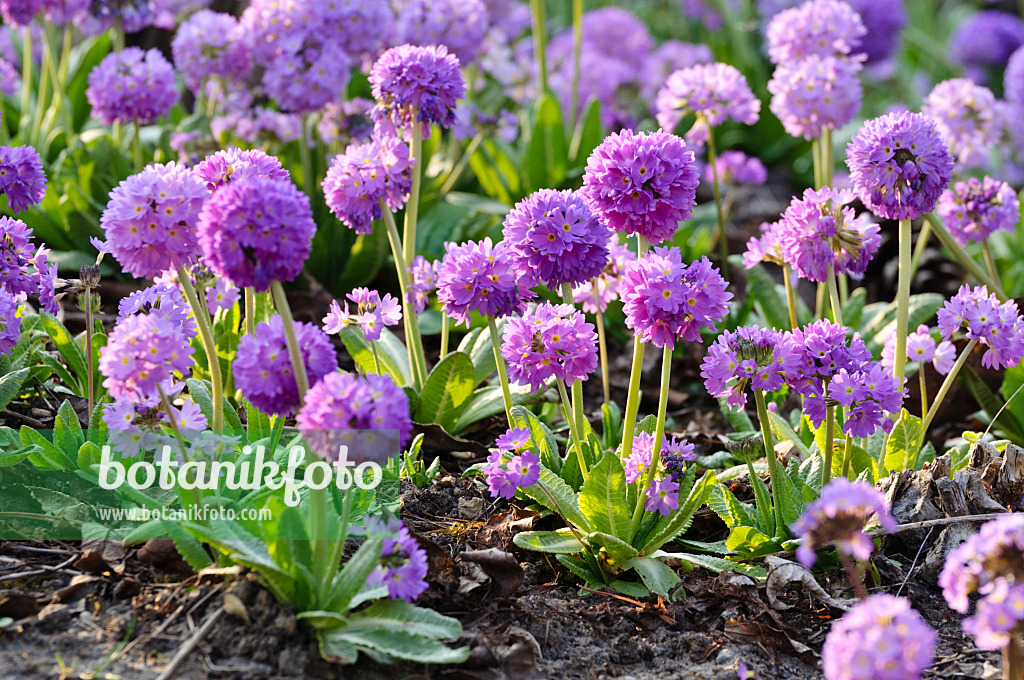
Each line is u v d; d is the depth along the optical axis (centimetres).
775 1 775
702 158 671
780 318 368
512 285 229
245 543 194
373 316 259
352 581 190
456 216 436
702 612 224
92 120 507
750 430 318
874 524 239
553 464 256
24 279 243
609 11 680
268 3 398
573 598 228
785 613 225
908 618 153
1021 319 257
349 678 187
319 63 386
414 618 193
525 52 595
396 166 273
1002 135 410
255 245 170
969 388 323
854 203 500
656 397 384
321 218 411
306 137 405
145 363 192
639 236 236
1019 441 325
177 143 407
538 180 475
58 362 283
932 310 363
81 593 205
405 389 285
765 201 645
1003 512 240
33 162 256
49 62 449
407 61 276
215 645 190
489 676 195
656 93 634
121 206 194
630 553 227
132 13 434
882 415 225
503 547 242
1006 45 838
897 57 863
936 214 354
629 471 232
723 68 362
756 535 234
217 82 457
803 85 355
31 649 187
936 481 246
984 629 165
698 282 210
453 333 387
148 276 205
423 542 224
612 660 208
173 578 212
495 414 313
